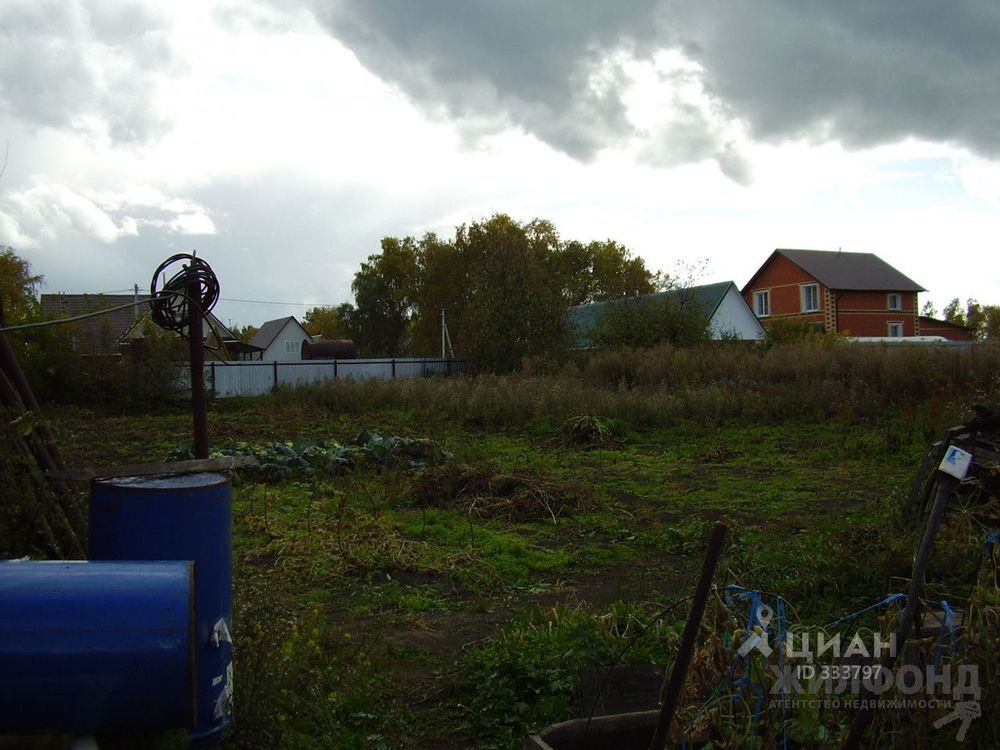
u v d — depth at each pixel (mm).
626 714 4172
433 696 5570
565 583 8539
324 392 30391
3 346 5113
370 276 77688
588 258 69312
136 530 3734
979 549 5777
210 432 23078
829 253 59250
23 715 2781
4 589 2867
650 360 28469
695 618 3234
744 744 3420
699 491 13547
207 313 5273
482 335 37875
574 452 18344
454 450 17500
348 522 10445
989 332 63375
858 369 23922
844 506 12062
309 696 4930
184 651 2877
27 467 4672
